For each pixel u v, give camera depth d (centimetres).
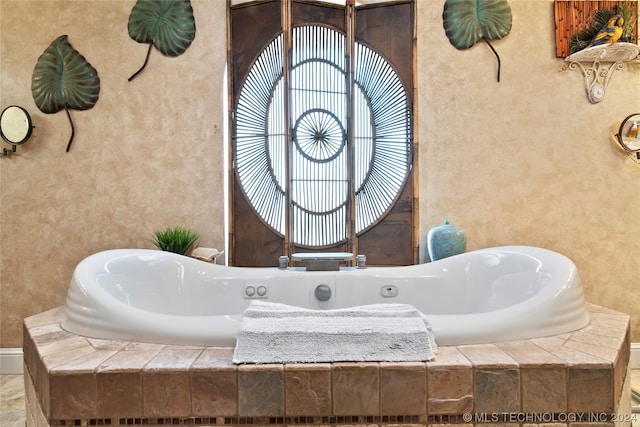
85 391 96
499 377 96
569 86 224
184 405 96
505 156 225
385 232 231
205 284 191
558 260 154
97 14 222
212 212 225
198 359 101
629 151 220
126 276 169
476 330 111
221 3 227
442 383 96
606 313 143
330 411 96
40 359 104
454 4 225
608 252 222
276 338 101
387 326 105
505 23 224
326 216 232
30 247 219
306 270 199
